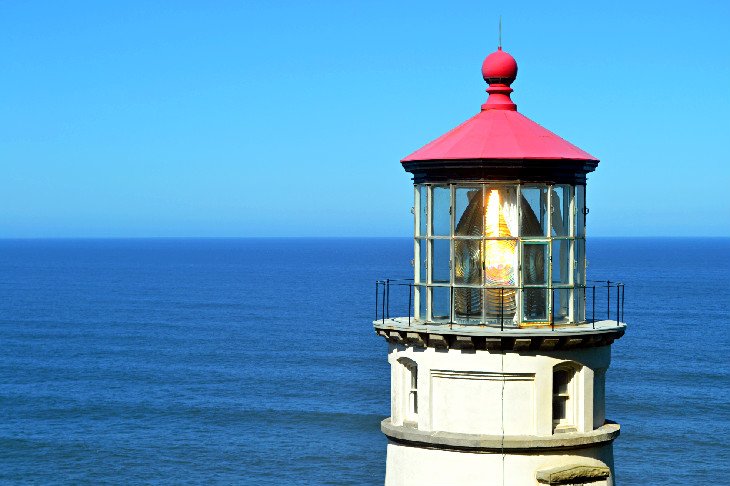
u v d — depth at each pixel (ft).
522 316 58.75
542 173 58.70
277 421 259.39
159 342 431.43
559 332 56.49
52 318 537.24
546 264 59.11
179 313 559.38
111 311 574.97
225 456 222.89
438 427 58.13
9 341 437.99
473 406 57.52
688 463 211.00
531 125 61.11
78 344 426.51
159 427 254.88
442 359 57.88
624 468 207.31
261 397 294.87
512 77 62.64
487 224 59.06
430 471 58.49
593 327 58.29
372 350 396.57
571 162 59.11
